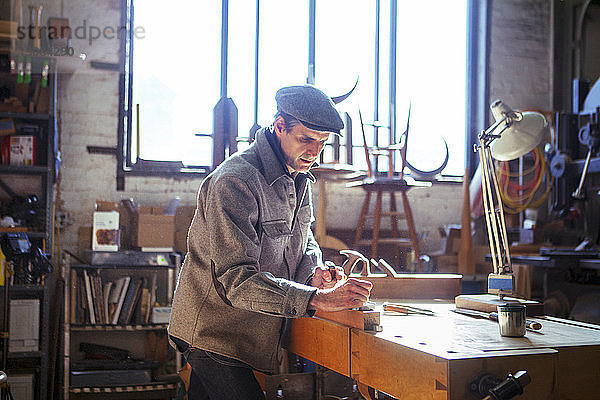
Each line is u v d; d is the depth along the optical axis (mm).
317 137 2086
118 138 5219
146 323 4645
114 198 5180
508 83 6195
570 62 6277
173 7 5406
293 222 2283
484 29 6145
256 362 2164
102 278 4805
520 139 2719
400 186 4758
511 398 1427
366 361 1828
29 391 4273
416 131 5504
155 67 5355
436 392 1497
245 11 5590
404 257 5188
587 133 4520
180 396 3727
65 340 4438
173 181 5309
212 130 5395
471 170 6094
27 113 4492
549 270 4953
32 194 4723
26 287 4375
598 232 4742
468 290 5094
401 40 6008
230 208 1954
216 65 5500
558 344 1661
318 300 1802
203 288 2113
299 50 5742
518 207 5559
